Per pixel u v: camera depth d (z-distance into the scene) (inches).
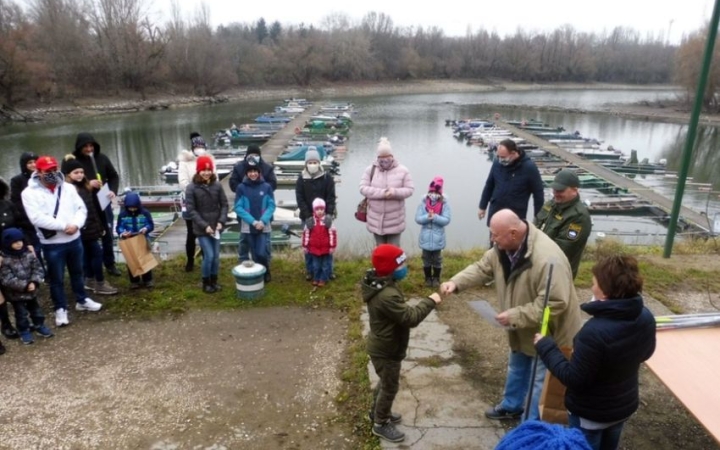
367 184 254.5
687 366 124.0
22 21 2039.9
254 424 155.7
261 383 175.3
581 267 276.7
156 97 2345.0
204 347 197.5
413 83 3622.0
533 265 128.3
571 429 70.1
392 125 1786.4
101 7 2236.7
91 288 240.8
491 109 2336.4
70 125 1643.7
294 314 223.0
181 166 271.1
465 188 953.5
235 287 247.4
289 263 280.5
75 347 196.7
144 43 2342.5
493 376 176.1
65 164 222.1
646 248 331.9
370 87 3373.5
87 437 150.2
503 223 127.8
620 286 98.3
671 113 2188.7
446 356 188.2
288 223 651.5
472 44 4035.4
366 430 151.6
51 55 2042.3
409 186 250.4
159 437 150.3
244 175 262.1
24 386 173.0
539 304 126.0
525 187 228.5
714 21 245.6
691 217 732.0
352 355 190.1
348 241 446.9
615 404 104.3
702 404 110.6
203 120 1851.6
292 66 3137.3
